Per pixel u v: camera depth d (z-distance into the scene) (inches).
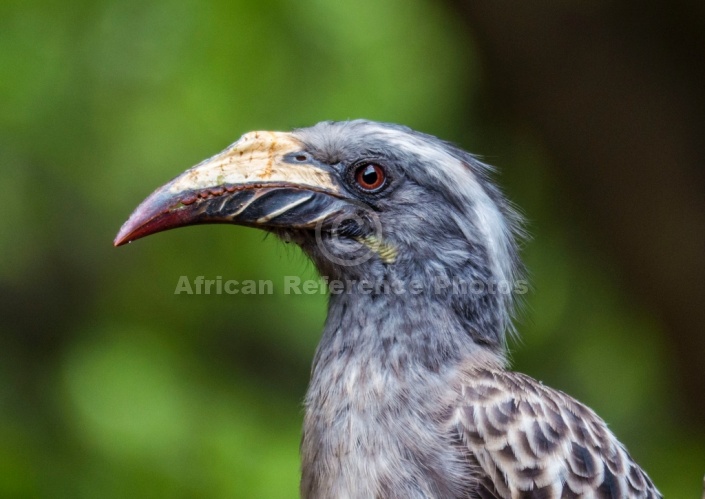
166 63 544.4
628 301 562.9
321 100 549.0
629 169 533.0
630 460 326.6
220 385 541.0
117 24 543.5
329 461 316.8
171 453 494.9
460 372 320.8
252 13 539.8
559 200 568.7
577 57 526.3
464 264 332.2
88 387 517.7
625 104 527.5
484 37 537.6
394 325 325.1
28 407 525.3
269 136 339.3
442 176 332.2
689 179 528.4
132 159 545.3
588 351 565.6
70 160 544.4
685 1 514.3
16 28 536.1
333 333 333.4
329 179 333.7
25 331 554.3
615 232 544.7
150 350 540.7
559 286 568.7
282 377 557.0
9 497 462.6
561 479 307.1
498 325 340.8
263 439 515.2
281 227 337.4
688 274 531.2
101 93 544.4
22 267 562.6
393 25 566.3
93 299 566.3
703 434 540.7
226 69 541.6
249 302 565.3
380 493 308.5
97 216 562.9
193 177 333.7
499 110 565.3
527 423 310.3
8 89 531.5
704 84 525.3
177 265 562.6
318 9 552.1
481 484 306.2
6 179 546.3
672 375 551.5
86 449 490.3
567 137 539.8
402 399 315.9
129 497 474.0
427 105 563.5
